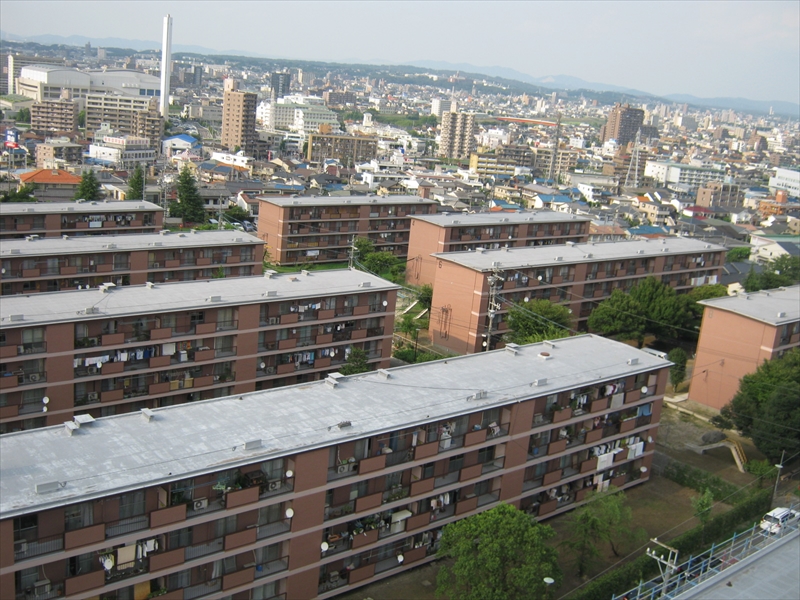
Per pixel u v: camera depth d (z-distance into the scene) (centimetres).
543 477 4781
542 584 3541
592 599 4066
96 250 7625
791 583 3584
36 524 2978
